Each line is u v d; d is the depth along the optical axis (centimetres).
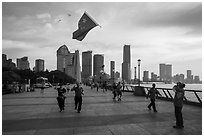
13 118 1089
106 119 1054
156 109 1395
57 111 1327
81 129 852
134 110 1352
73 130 838
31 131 824
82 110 1363
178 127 870
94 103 1767
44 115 1177
